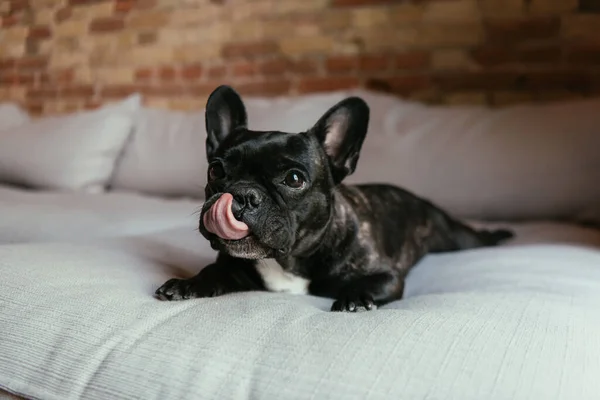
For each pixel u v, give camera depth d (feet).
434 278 4.83
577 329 3.14
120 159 9.57
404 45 9.17
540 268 4.60
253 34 10.23
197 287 3.73
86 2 11.43
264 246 3.58
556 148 6.87
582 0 8.21
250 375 2.61
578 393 2.52
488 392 2.45
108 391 2.73
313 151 3.97
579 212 6.83
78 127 9.26
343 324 2.99
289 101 8.51
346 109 4.25
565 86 8.41
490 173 7.03
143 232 6.23
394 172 7.43
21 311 3.30
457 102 8.95
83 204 7.30
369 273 4.24
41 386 2.91
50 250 4.31
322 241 4.12
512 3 8.55
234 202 3.44
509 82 8.66
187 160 8.67
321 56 9.73
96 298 3.37
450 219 6.12
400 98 8.89
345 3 9.49
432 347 2.74
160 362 2.76
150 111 9.83
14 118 10.64
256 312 3.18
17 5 11.63
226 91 4.34
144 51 11.14
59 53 11.71
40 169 8.98
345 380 2.50
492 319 3.18
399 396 2.42
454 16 8.86
